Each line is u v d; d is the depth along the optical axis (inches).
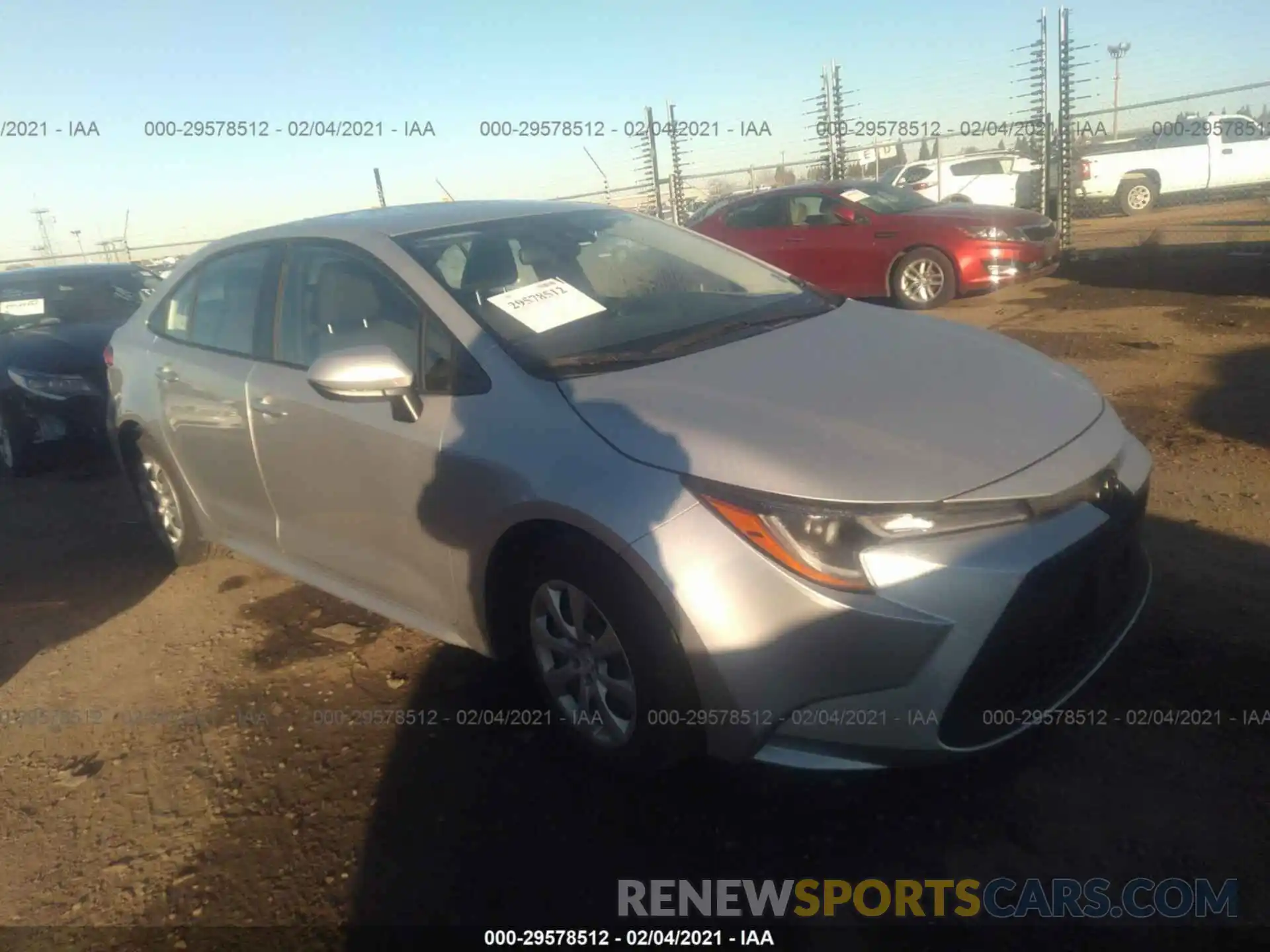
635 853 107.5
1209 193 778.2
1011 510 100.3
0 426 280.4
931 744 99.2
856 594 96.7
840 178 593.3
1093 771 113.1
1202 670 129.0
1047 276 470.9
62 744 140.9
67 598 191.6
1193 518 175.5
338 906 104.2
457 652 153.4
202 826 119.6
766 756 104.3
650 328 135.4
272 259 160.9
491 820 114.6
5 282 317.4
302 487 147.6
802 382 116.6
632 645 106.7
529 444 114.7
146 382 181.0
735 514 100.0
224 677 154.3
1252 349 290.2
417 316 133.3
